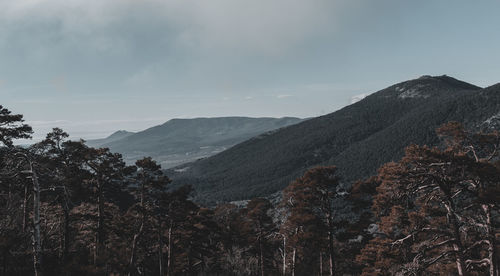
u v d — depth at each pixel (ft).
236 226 159.94
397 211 80.84
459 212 64.49
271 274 149.48
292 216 95.20
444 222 74.79
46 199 80.23
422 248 65.67
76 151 87.51
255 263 168.96
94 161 94.12
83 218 91.91
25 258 73.31
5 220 76.74
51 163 75.72
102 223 94.12
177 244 126.82
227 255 169.17
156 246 120.47
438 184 63.98
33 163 63.05
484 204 58.95
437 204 73.51
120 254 96.02
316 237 92.02
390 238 86.38
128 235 103.24
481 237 63.16
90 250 101.50
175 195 101.35
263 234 136.05
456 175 63.93
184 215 108.27
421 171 65.05
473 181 64.54
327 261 132.87
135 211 95.86
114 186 98.22
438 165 63.10
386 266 85.05
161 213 104.27
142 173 93.86
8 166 63.31
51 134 83.10
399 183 66.74
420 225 73.26
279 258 170.19
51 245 92.07
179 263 132.77
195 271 156.87
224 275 158.20
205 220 130.62
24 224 77.56
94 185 94.12
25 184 72.59
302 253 128.98
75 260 82.94
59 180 72.74
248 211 140.15
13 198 82.69
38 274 56.39
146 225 100.78
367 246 93.76
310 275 133.28
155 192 96.22
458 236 62.85
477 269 65.72
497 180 59.82
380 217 90.99
